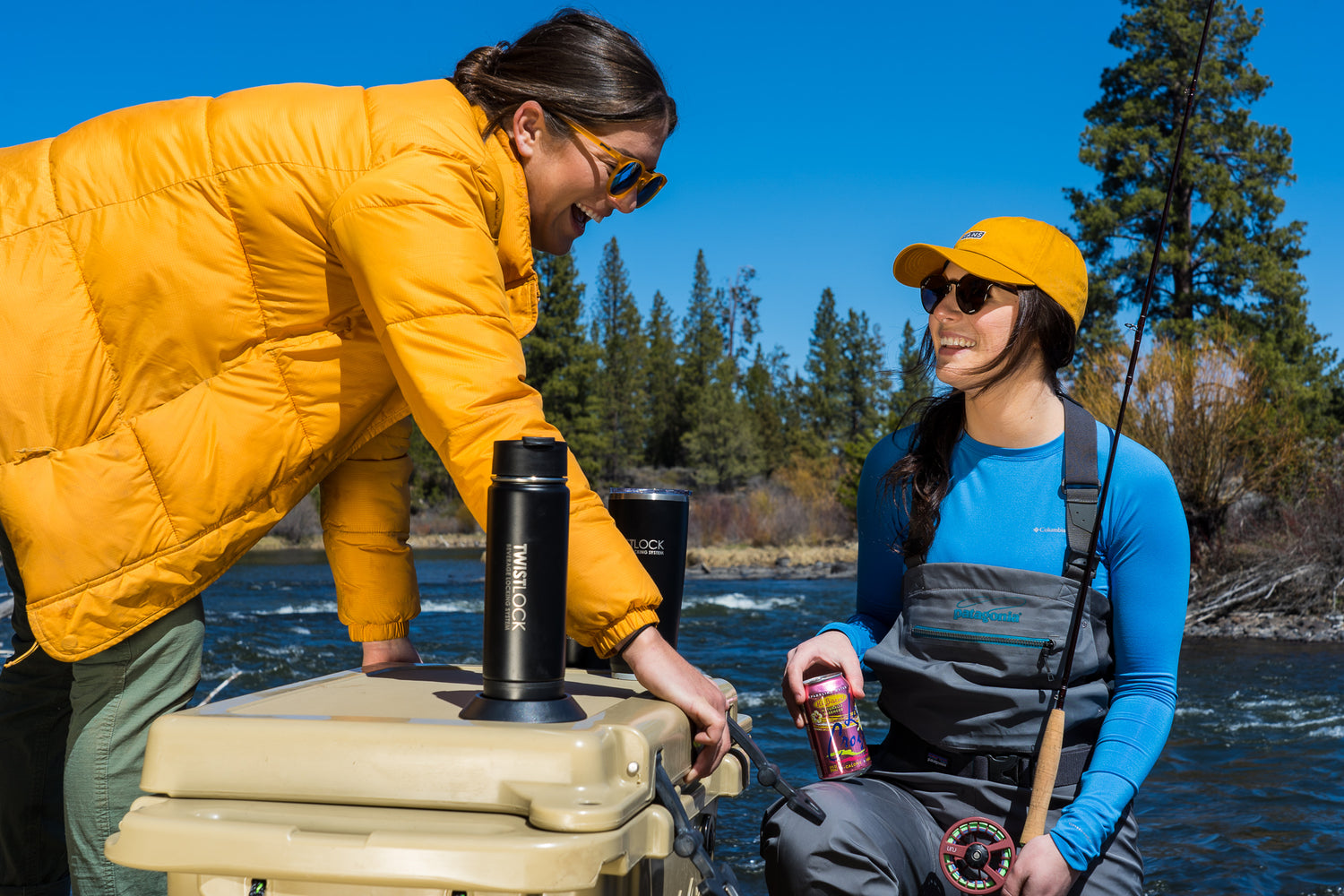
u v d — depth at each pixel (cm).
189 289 166
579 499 147
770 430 7256
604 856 107
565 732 115
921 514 198
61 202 166
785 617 1509
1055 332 191
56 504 164
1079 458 190
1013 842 178
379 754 115
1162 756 608
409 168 155
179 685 174
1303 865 399
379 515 197
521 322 182
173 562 169
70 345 165
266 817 115
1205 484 1523
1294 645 1176
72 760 170
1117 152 3384
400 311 151
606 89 173
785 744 593
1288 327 3278
